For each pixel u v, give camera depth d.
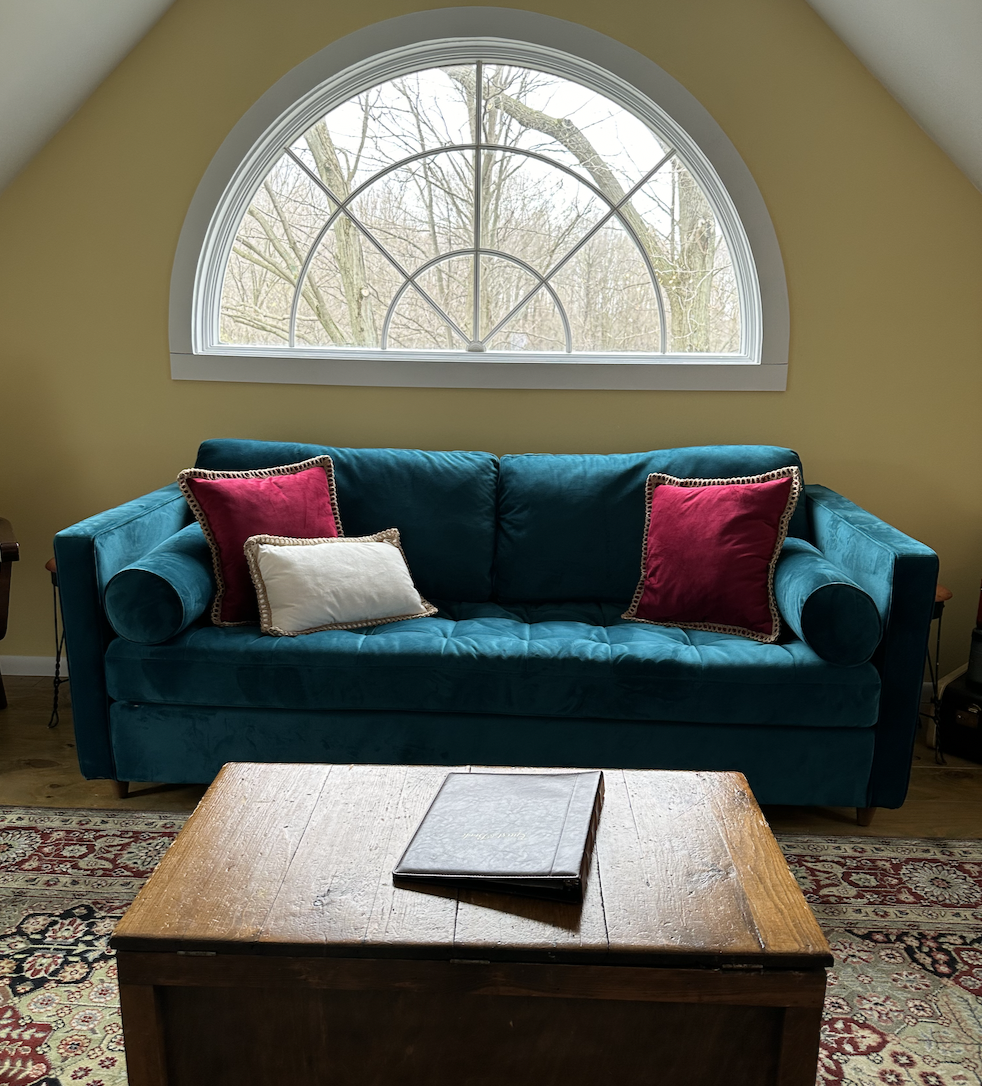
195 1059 1.39
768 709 2.47
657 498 2.98
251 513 2.79
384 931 1.33
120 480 3.53
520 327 3.52
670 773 1.84
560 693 2.50
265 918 1.37
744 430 3.42
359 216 3.46
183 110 3.28
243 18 3.23
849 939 2.10
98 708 2.62
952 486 3.45
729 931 1.35
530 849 1.48
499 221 3.45
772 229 3.29
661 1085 1.37
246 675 2.53
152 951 1.33
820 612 2.42
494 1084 1.38
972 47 2.67
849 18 3.02
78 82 3.14
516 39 3.22
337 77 3.28
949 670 3.56
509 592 3.13
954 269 3.30
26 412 3.49
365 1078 1.39
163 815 2.62
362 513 3.11
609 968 1.31
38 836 2.49
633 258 3.46
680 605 2.81
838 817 2.67
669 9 3.20
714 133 3.25
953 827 2.61
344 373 3.39
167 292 3.38
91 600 2.55
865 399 3.39
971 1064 1.73
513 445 3.45
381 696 2.52
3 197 3.34
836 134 3.24
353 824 1.63
